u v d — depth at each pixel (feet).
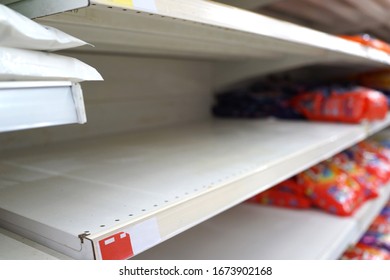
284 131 4.57
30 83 1.35
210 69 5.97
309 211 4.66
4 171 2.69
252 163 2.83
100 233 1.55
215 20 2.17
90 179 2.44
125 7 1.60
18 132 3.44
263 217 4.50
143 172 2.60
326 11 6.57
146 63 4.72
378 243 5.49
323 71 8.73
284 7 6.21
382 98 5.49
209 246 3.70
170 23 2.44
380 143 8.18
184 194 2.07
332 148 4.00
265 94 6.11
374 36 9.46
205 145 3.63
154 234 1.77
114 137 4.13
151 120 4.91
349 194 4.64
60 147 3.56
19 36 1.32
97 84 4.09
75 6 1.50
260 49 4.24
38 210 1.88
